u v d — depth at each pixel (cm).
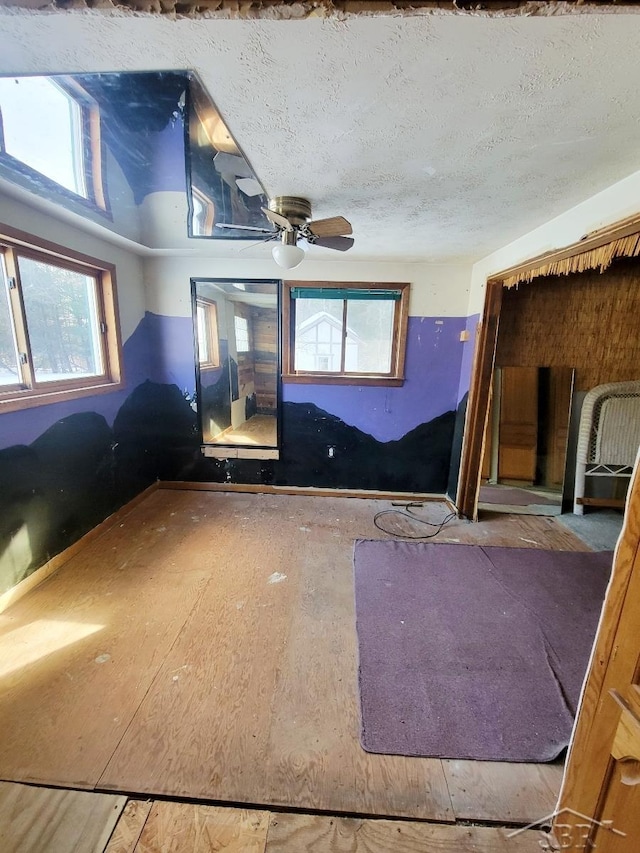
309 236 222
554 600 236
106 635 200
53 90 122
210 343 421
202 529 321
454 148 151
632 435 359
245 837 121
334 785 135
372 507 375
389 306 377
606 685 92
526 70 105
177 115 135
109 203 222
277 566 269
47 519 250
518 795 134
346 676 179
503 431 382
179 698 165
